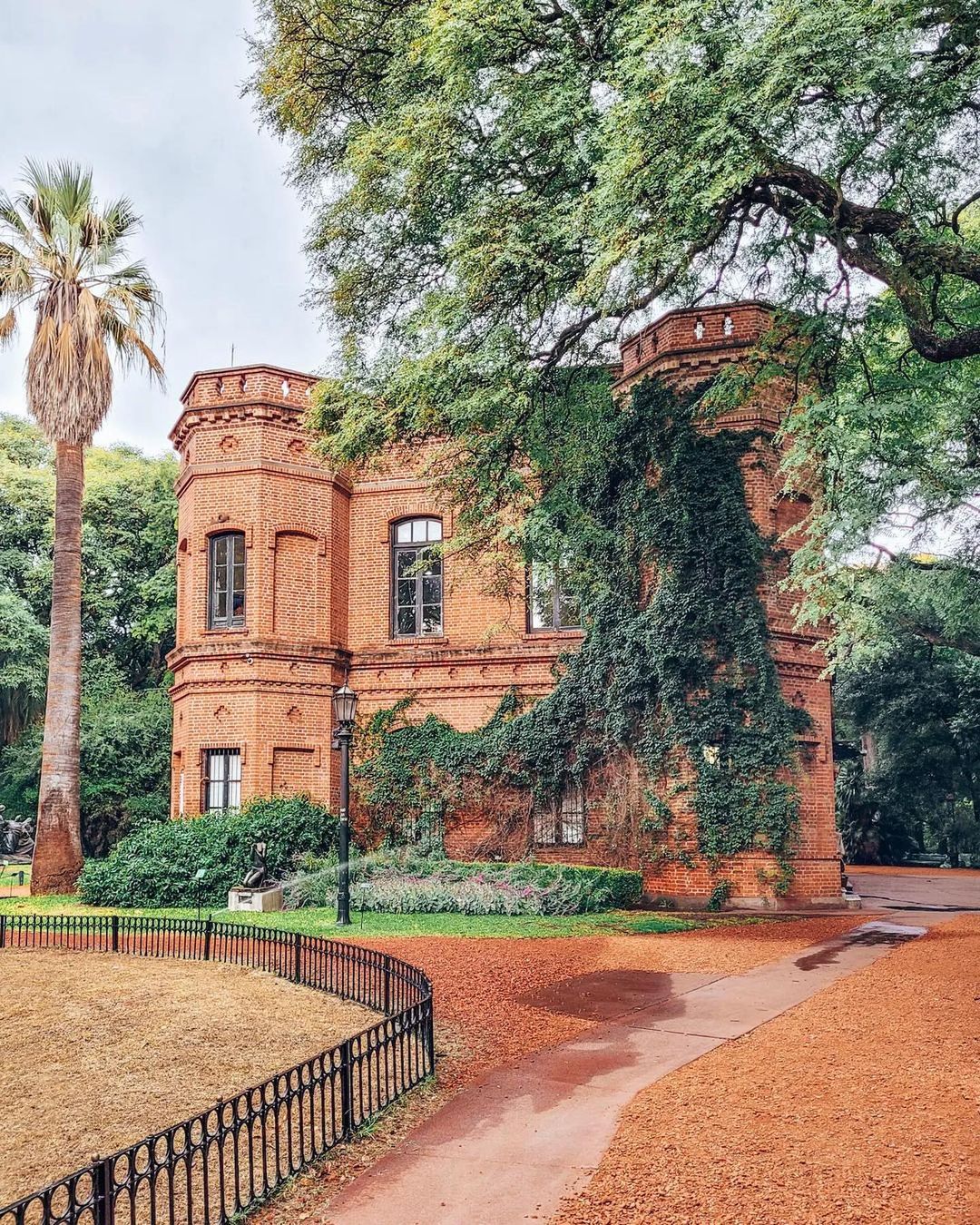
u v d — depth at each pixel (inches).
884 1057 308.8
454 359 536.7
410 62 541.6
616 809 796.6
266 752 864.3
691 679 765.9
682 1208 209.6
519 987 440.8
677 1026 366.9
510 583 871.1
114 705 1252.5
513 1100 286.2
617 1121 265.3
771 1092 280.4
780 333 539.2
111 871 772.6
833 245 495.8
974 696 1366.9
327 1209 217.8
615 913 700.7
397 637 932.0
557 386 617.9
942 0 381.1
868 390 498.6
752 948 538.6
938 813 1471.5
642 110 399.9
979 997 384.8
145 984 438.9
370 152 564.7
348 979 414.0
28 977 458.3
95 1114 273.9
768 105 380.2
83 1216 214.8
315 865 794.8
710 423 737.6
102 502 1358.3
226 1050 330.6
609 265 429.4
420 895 716.7
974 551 565.0
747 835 735.7
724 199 430.9
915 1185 213.6
